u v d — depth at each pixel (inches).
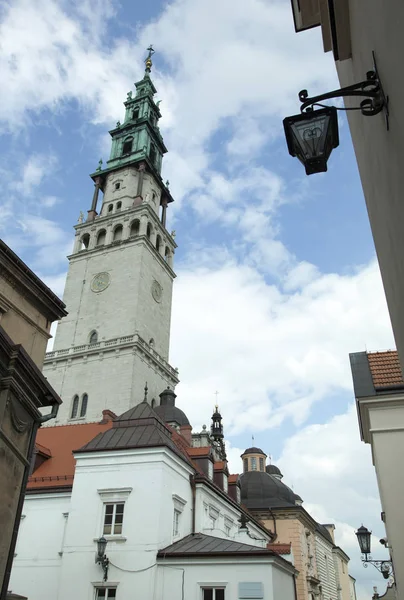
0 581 484.7
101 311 2783.0
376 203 327.0
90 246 3073.3
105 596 1044.5
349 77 383.2
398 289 296.0
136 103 3700.8
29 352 725.3
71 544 1109.1
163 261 3132.4
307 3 465.1
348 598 3171.8
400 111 195.3
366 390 806.5
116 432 1282.0
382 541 919.0
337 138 276.8
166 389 2628.0
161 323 2960.1
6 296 700.0
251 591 993.5
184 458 1270.9
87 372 2586.1
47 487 1272.1
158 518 1094.4
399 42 181.6
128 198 3221.0
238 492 1910.7
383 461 693.9
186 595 1010.7
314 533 2495.1
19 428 534.3
